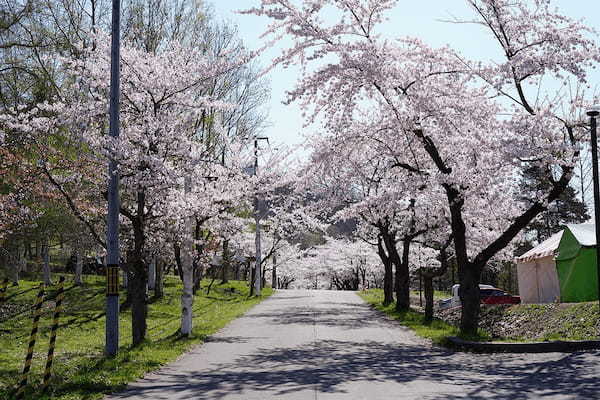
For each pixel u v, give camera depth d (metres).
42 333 21.45
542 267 27.80
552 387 9.93
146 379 11.50
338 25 16.97
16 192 17.38
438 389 10.01
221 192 21.03
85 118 15.94
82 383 10.49
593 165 16.59
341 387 10.34
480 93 17.75
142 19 30.62
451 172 17.64
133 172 15.51
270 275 83.38
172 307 31.77
